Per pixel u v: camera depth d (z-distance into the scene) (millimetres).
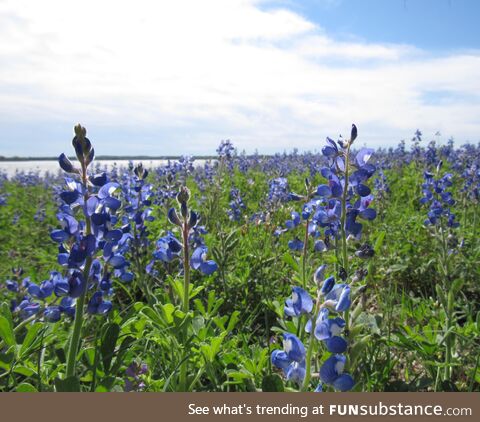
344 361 2135
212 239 6176
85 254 2439
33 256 7566
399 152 19891
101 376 2816
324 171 3262
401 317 4008
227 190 11578
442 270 4750
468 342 3547
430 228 5582
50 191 19078
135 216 4898
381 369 3145
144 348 3143
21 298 4062
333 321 2117
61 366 2857
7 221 11562
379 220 7566
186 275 3199
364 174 3254
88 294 3113
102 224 2561
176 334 2939
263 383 2445
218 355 3262
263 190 12203
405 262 5793
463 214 7703
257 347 3367
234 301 5023
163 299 3557
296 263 4531
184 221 3209
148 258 5121
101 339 2680
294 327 3490
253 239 6711
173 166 9586
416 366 3768
